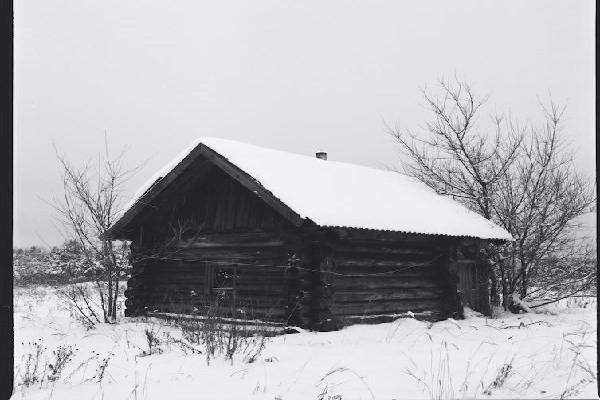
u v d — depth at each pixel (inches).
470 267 631.8
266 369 275.3
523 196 714.2
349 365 281.9
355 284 476.4
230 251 499.2
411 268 536.7
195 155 485.1
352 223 438.3
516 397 202.7
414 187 674.2
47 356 336.2
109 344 389.1
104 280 557.9
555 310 686.5
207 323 377.4
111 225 530.6
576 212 697.6
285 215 425.4
